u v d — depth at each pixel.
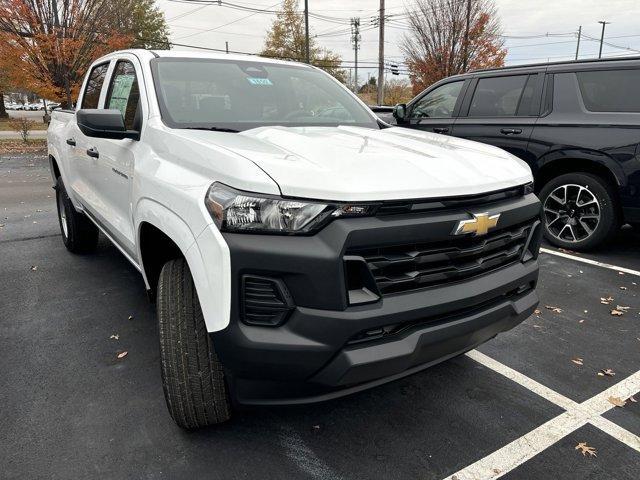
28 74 17.31
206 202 1.98
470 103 6.07
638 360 3.19
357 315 1.85
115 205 3.33
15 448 2.29
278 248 1.82
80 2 17.41
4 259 5.04
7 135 23.52
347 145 2.42
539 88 5.45
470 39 18.44
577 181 5.18
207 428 2.44
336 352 1.87
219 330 1.89
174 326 2.16
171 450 2.30
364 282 1.90
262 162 2.00
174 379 2.17
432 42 18.94
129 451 2.29
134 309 3.82
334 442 2.37
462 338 2.15
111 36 18.50
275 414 2.57
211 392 2.18
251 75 3.41
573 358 3.20
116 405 2.63
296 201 1.85
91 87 4.37
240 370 1.91
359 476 2.16
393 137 2.82
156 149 2.62
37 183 10.41
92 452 2.28
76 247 5.05
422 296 2.00
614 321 3.74
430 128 6.45
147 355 3.14
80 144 4.11
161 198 2.31
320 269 1.81
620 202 4.88
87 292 4.16
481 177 2.25
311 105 3.43
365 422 2.53
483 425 2.52
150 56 3.24
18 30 16.97
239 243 1.84
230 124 2.87
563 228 5.44
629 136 4.73
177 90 3.00
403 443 2.38
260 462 2.23
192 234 2.00
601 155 4.90
